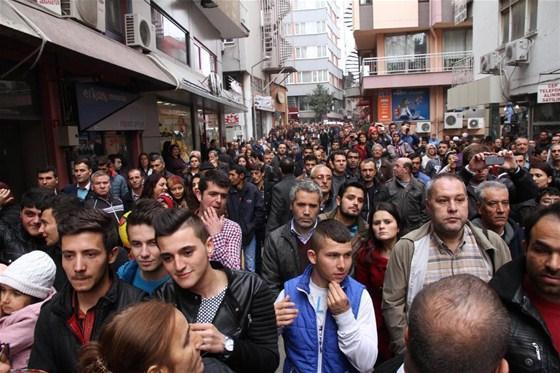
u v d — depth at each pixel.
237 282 2.21
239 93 25.20
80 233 2.17
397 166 5.99
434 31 26.75
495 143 10.53
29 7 5.78
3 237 3.85
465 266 2.82
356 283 2.71
